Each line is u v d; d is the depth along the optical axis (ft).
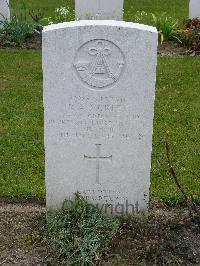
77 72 7.16
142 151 7.60
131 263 7.28
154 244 7.38
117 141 7.55
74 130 7.48
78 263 7.22
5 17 16.29
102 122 7.44
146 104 7.32
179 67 14.16
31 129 10.77
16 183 9.06
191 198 8.18
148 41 7.00
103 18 16.94
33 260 7.39
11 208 8.49
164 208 8.50
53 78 7.19
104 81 7.22
